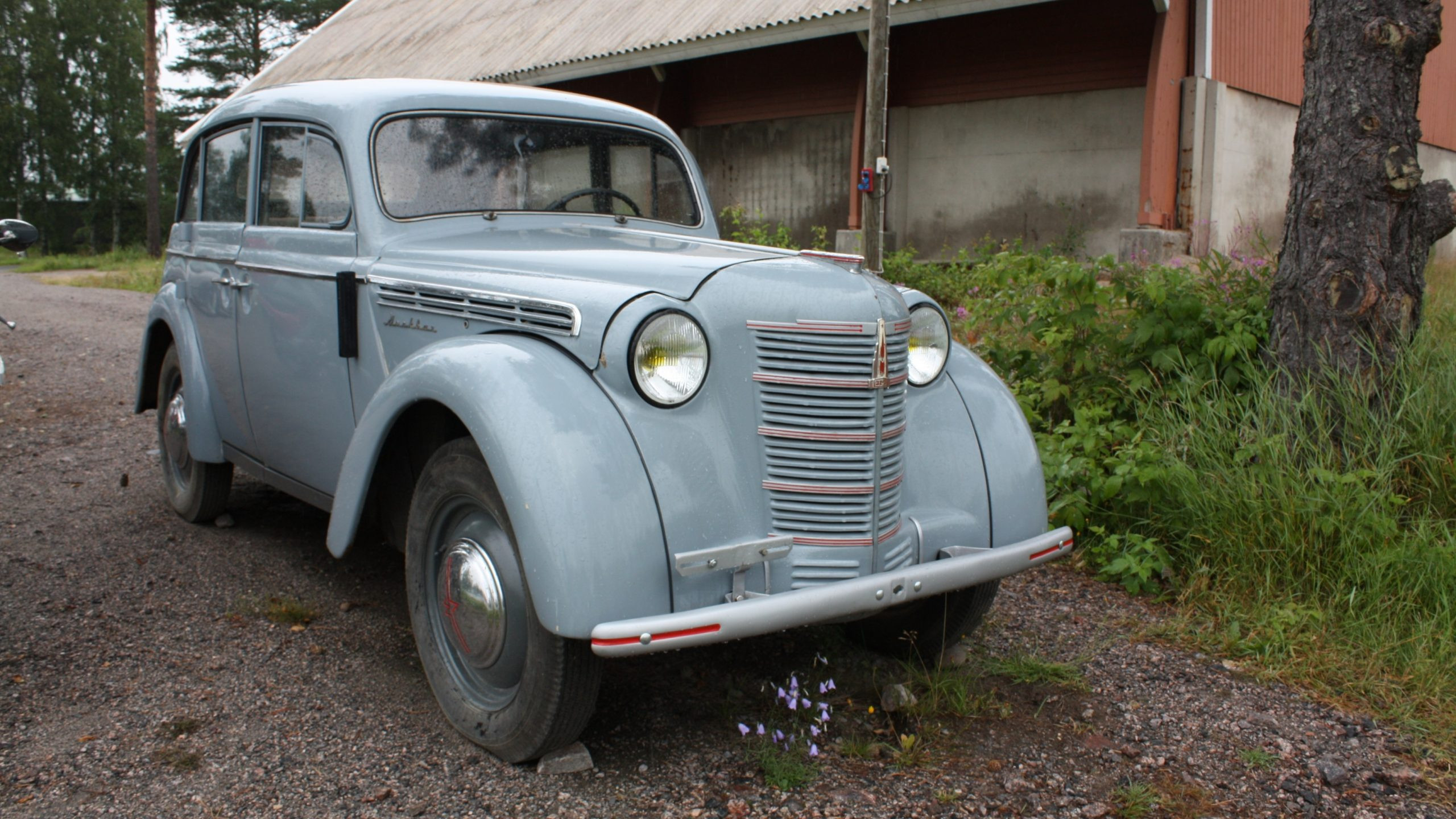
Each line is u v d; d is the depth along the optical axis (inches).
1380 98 161.5
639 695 116.0
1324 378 164.1
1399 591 134.3
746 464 97.0
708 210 162.7
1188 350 184.9
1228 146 477.1
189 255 170.6
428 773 98.7
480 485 98.4
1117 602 145.6
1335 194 164.6
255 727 107.1
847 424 96.8
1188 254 448.1
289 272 137.5
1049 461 166.2
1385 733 110.3
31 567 153.8
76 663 121.5
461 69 666.2
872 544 98.8
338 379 130.9
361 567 156.6
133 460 221.8
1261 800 97.5
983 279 228.1
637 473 90.6
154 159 1231.5
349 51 842.2
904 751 103.5
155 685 116.3
